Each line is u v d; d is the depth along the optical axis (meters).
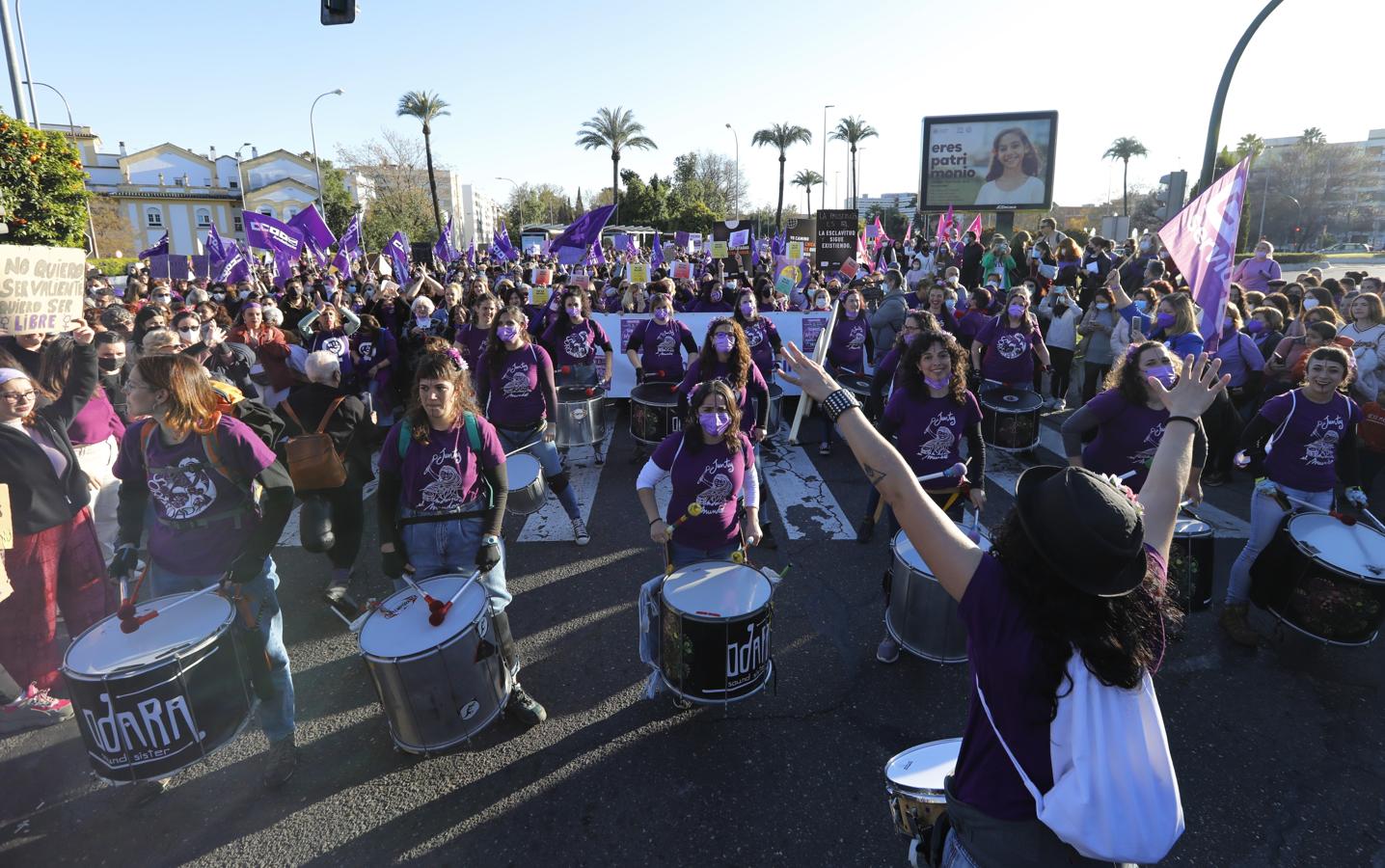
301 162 69.44
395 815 3.12
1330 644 4.30
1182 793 3.23
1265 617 4.62
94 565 4.04
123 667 2.68
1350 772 3.34
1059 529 1.40
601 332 7.71
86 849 2.97
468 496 3.56
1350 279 10.35
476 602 3.27
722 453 3.73
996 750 1.54
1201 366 1.88
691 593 3.35
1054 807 1.40
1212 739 3.56
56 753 3.53
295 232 16.45
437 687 3.05
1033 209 25.08
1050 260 14.34
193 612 3.00
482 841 2.99
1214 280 5.52
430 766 3.40
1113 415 4.12
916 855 1.94
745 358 5.62
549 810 3.14
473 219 106.81
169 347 5.32
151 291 12.10
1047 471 1.59
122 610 2.89
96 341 6.02
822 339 1.85
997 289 12.73
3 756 3.52
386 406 7.61
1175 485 1.78
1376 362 6.43
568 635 4.48
